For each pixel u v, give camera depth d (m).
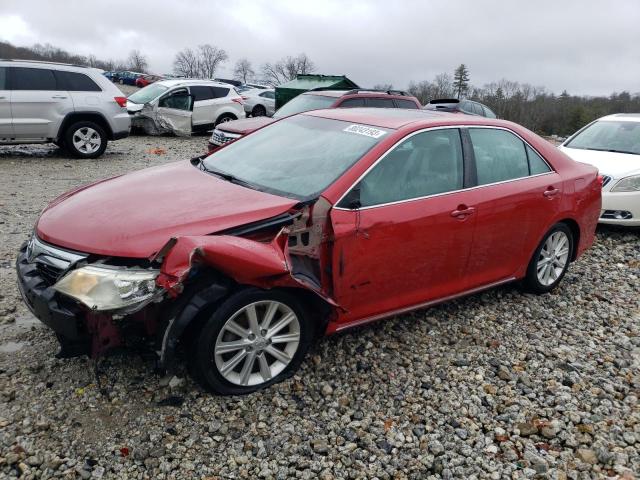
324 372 3.70
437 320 4.56
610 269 6.21
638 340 4.52
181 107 15.81
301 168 3.88
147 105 15.25
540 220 4.73
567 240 5.19
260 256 3.06
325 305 3.44
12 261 5.23
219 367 3.21
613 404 3.60
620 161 7.67
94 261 3.06
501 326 4.55
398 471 2.92
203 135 17.45
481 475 2.94
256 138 4.67
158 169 4.37
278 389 3.47
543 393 3.68
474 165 4.27
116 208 3.43
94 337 2.95
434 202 3.93
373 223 3.59
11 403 3.17
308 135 4.34
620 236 7.55
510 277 4.77
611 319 4.87
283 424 3.19
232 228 3.24
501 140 4.57
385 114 4.54
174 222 3.21
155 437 3.01
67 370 3.48
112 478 2.73
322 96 11.29
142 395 3.31
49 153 11.94
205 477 2.79
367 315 3.83
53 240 3.22
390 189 3.77
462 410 3.45
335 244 3.45
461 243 4.14
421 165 3.98
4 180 8.86
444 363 3.94
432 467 2.97
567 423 3.39
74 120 11.20
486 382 3.76
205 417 3.18
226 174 4.09
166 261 2.85
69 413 3.12
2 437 2.91
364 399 3.48
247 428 3.14
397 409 3.42
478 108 19.20
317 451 3.01
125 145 13.80
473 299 5.02
